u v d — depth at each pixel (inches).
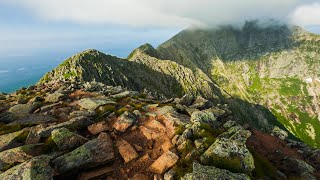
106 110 984.3
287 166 791.7
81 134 780.6
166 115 906.7
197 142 669.9
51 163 585.0
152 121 864.3
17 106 1072.8
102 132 740.7
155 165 619.2
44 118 917.8
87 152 626.2
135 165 640.4
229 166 573.3
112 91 1491.1
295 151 1040.2
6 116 951.0
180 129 772.6
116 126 819.4
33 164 540.4
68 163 586.6
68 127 777.6
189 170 568.1
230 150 608.1
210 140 674.8
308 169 775.1
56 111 1008.9
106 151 657.0
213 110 1079.6
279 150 927.7
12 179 504.4
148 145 728.3
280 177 660.7
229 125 870.4
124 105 1114.1
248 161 597.6
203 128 750.5
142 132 800.3
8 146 692.7
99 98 1207.6
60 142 665.0
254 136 997.2
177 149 671.8
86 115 916.0
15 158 614.5
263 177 604.7
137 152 700.0
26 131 771.4
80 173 597.3
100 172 605.0
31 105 1095.6
